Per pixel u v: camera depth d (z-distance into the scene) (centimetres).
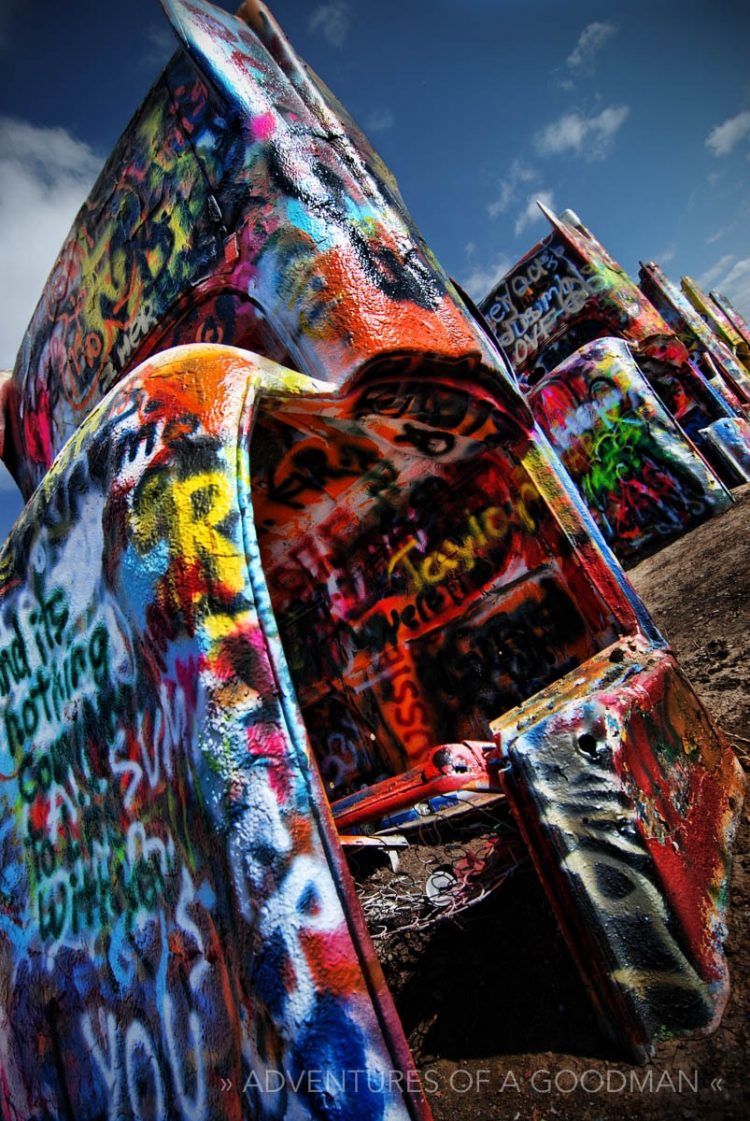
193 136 253
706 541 614
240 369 171
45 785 198
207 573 142
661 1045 150
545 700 198
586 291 912
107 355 301
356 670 338
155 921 154
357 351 196
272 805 123
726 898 180
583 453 749
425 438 245
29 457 383
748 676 340
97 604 173
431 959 229
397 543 305
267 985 113
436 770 228
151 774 155
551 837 165
